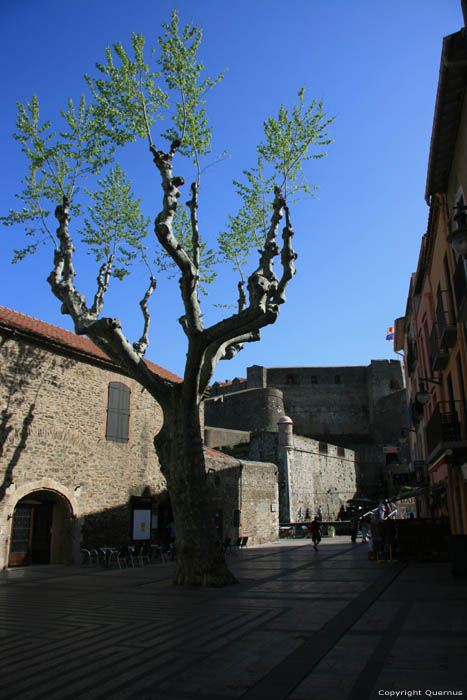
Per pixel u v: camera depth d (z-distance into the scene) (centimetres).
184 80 1259
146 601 962
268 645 607
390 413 6175
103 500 1861
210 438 4538
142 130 1261
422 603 858
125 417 2020
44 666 550
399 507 3972
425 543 1667
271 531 2938
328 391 6688
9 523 1533
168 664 544
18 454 1575
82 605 933
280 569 1484
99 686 482
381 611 803
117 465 1948
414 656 539
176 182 1179
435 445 1590
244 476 2756
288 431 4072
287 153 1371
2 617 829
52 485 1669
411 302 2642
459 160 1246
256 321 1232
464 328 1387
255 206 1475
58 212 1370
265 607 861
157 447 1264
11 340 1605
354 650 575
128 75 1233
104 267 1526
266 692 448
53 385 1725
